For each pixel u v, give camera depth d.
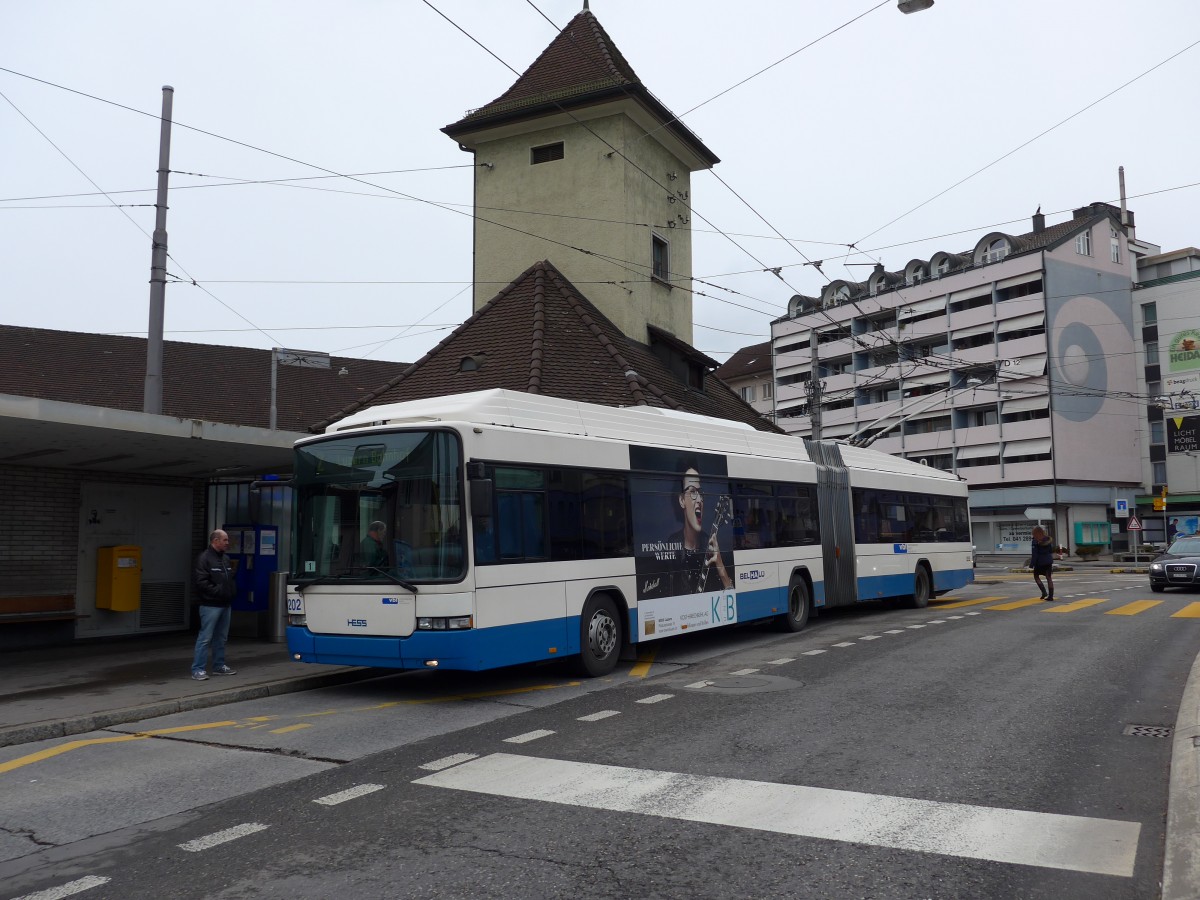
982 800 5.88
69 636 14.84
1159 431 59.72
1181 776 6.10
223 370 31.47
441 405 10.55
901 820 5.48
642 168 24.41
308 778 6.73
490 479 10.05
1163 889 4.31
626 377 19.22
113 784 6.75
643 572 12.27
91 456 13.98
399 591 9.79
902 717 8.41
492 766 6.91
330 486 10.48
